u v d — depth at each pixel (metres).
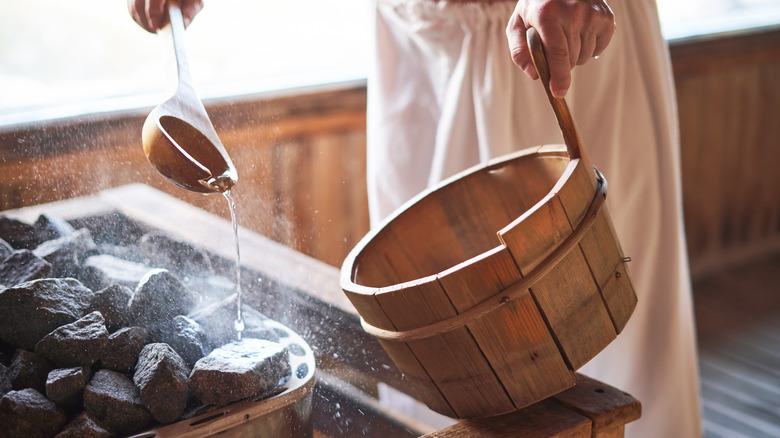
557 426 0.76
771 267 2.94
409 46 1.31
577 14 0.75
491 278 0.67
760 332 2.45
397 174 1.37
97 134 1.69
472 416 0.76
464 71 1.20
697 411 1.35
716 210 2.85
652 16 1.22
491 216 0.91
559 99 0.72
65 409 0.75
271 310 1.06
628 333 1.26
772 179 2.95
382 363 1.01
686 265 1.32
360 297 0.72
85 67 2.00
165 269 1.00
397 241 0.87
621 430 0.80
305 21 2.41
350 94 2.15
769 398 2.06
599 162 1.23
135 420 0.73
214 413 0.73
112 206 1.47
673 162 1.24
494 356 0.70
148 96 1.86
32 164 1.62
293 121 2.05
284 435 0.76
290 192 2.11
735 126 2.77
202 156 0.96
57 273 1.00
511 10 1.13
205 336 0.88
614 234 0.76
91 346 0.79
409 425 1.02
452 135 1.25
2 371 0.77
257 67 2.25
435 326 0.69
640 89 1.20
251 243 1.33
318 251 2.23
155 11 1.08
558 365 0.71
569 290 0.70
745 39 2.65
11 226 1.15
